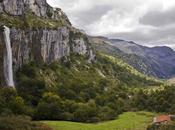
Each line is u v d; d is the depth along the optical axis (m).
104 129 167.38
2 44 193.38
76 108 198.38
